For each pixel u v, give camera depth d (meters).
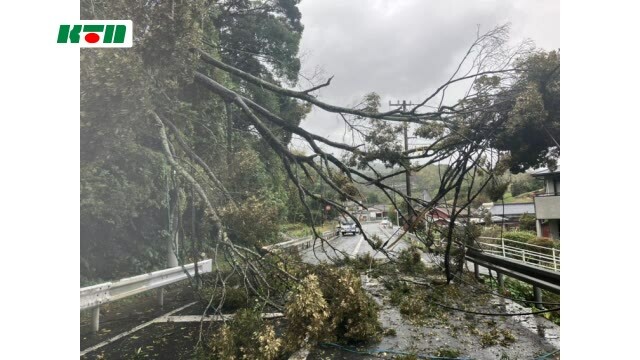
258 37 15.79
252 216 6.48
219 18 14.90
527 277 6.37
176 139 7.60
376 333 5.06
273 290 6.45
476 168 6.33
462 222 8.33
